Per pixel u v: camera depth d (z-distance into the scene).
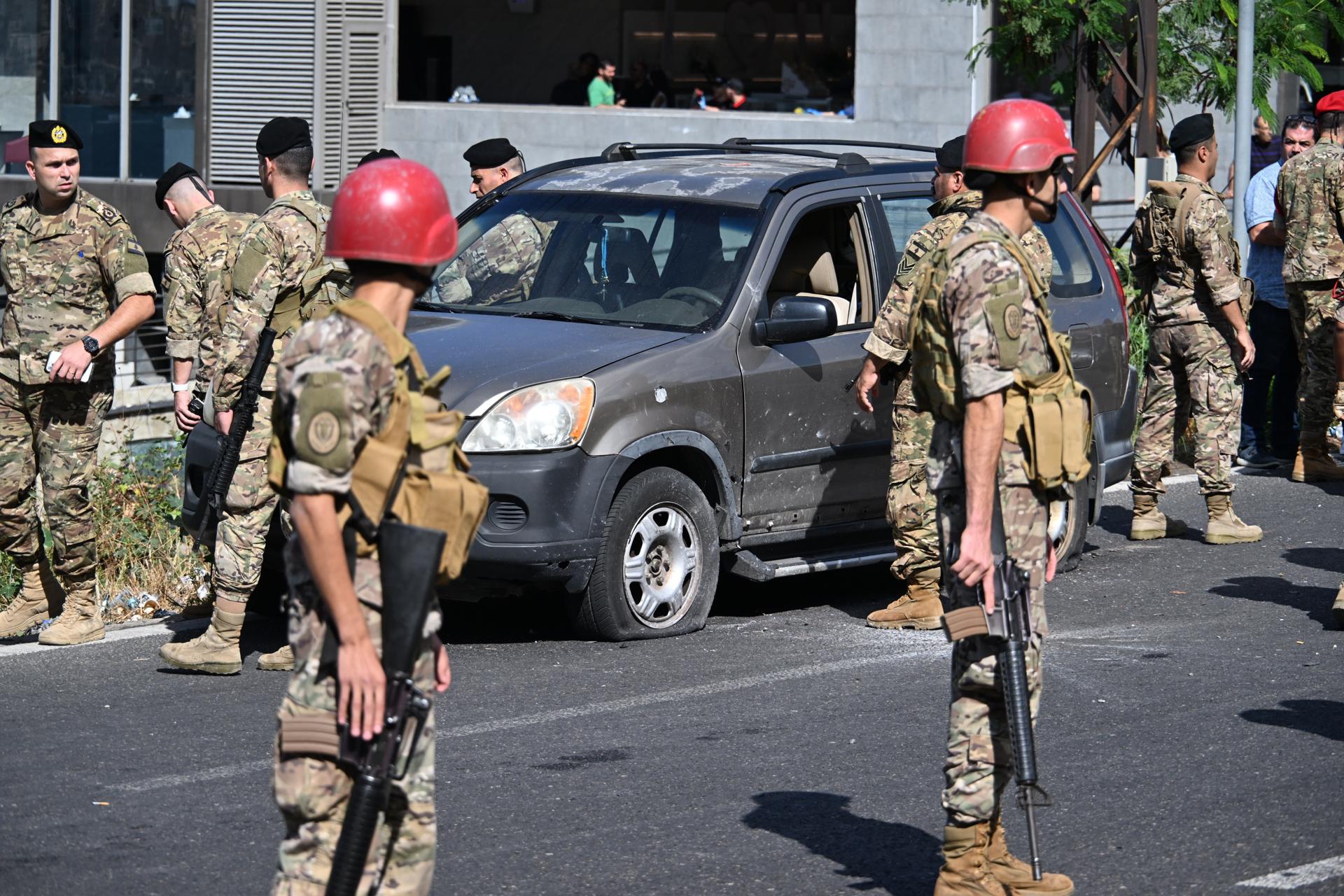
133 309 13.20
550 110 40.34
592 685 12.41
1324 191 21.02
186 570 15.64
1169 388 18.28
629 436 13.20
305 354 6.27
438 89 45.75
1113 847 9.21
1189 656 13.48
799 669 12.92
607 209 15.27
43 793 9.94
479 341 13.68
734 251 14.59
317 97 40.31
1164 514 19.12
